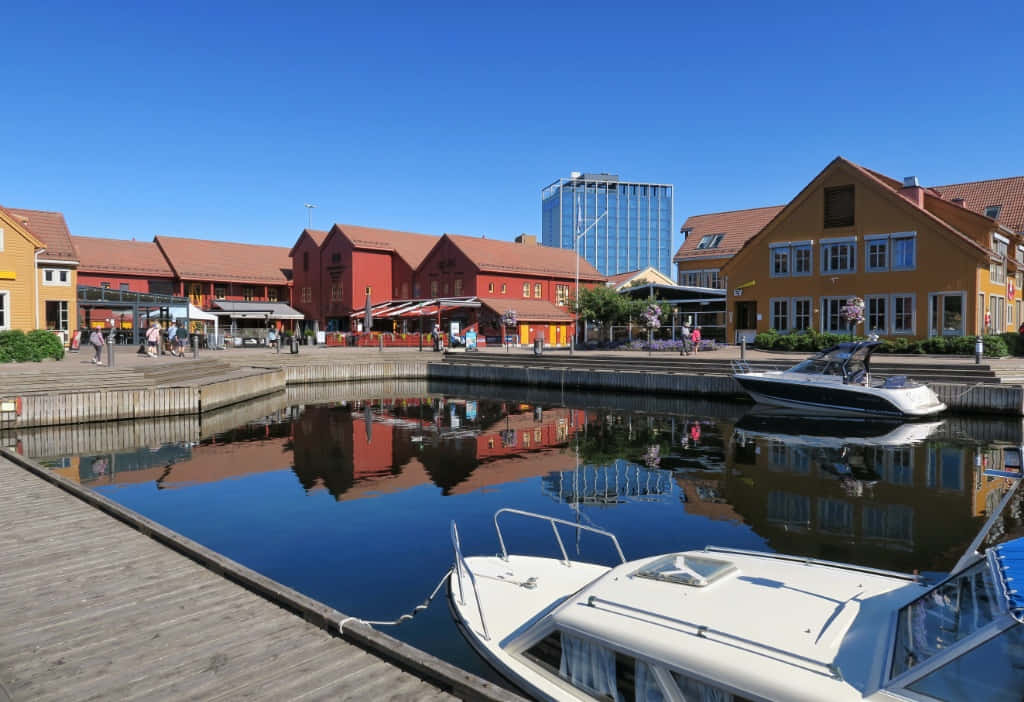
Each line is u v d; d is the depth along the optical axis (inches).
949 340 1159.0
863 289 1334.9
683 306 1747.0
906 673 141.7
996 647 133.1
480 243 2183.8
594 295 1710.1
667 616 180.7
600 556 349.1
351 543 375.9
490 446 702.5
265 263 2487.7
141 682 181.5
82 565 276.1
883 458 609.9
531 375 1352.1
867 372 916.6
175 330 1352.1
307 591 303.4
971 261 1210.6
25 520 342.6
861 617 173.6
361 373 1517.0
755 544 371.9
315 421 893.8
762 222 2033.7
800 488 501.0
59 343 1036.5
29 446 698.2
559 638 190.5
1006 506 325.1
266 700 172.1
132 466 601.6
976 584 156.1
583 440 734.5
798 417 887.1
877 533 390.0
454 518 426.9
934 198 1365.7
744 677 152.3
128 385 901.8
